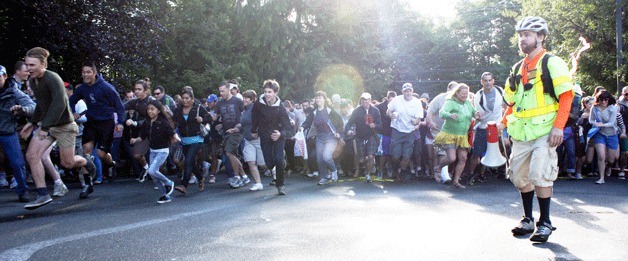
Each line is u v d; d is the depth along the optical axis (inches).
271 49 1116.5
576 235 212.1
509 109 214.8
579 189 391.2
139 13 714.2
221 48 1152.2
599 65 940.6
